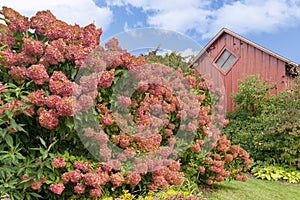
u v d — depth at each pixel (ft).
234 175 14.82
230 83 31.94
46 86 9.02
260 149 22.08
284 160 21.66
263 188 16.49
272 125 22.04
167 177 10.87
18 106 8.18
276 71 29.37
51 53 8.73
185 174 13.33
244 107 28.76
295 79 24.59
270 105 25.58
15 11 9.37
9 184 7.97
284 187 17.31
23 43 9.46
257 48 30.42
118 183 9.28
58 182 8.71
